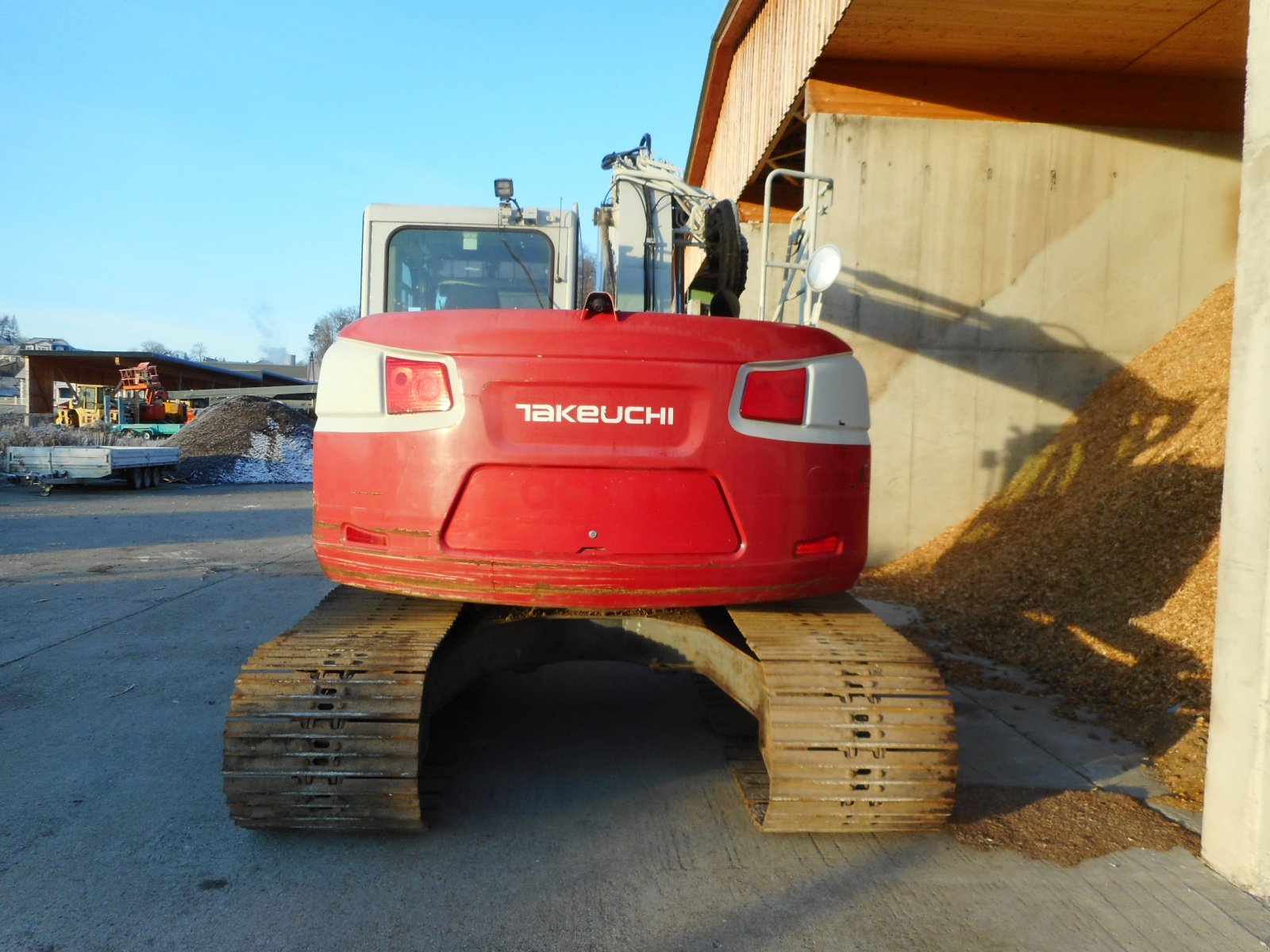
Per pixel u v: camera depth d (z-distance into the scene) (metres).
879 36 7.71
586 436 3.14
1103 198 8.59
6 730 4.36
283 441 28.30
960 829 3.40
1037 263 8.59
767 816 3.17
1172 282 8.67
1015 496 8.38
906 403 8.61
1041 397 8.67
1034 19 7.26
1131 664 5.07
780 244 12.42
